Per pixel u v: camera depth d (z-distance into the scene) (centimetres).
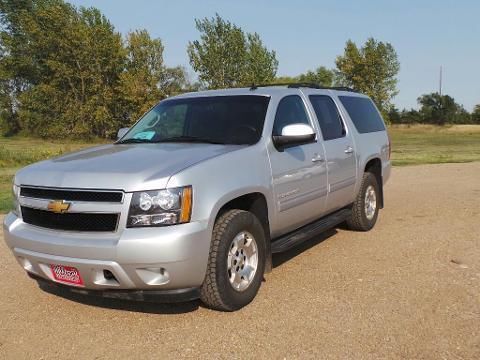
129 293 401
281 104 544
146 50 5475
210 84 4872
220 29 4778
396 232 720
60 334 412
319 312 438
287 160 513
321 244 660
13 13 6016
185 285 400
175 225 388
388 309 441
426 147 3847
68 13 5738
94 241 389
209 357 368
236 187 434
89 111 5534
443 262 571
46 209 412
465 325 408
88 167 420
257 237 462
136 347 387
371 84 5994
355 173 664
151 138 538
